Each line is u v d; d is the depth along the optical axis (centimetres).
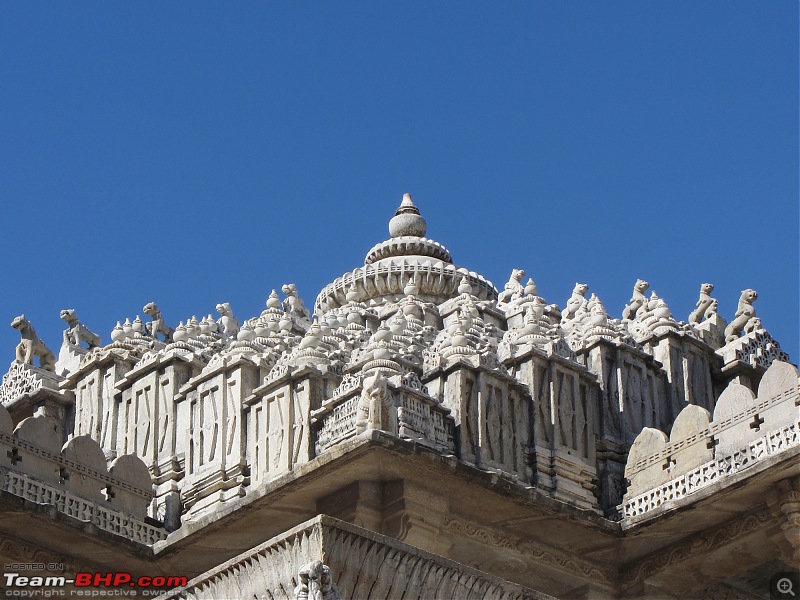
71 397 5425
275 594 3606
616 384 5041
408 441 4294
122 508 4728
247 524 4497
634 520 4600
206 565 4628
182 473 4912
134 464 4806
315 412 4594
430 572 3681
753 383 5325
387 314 5841
